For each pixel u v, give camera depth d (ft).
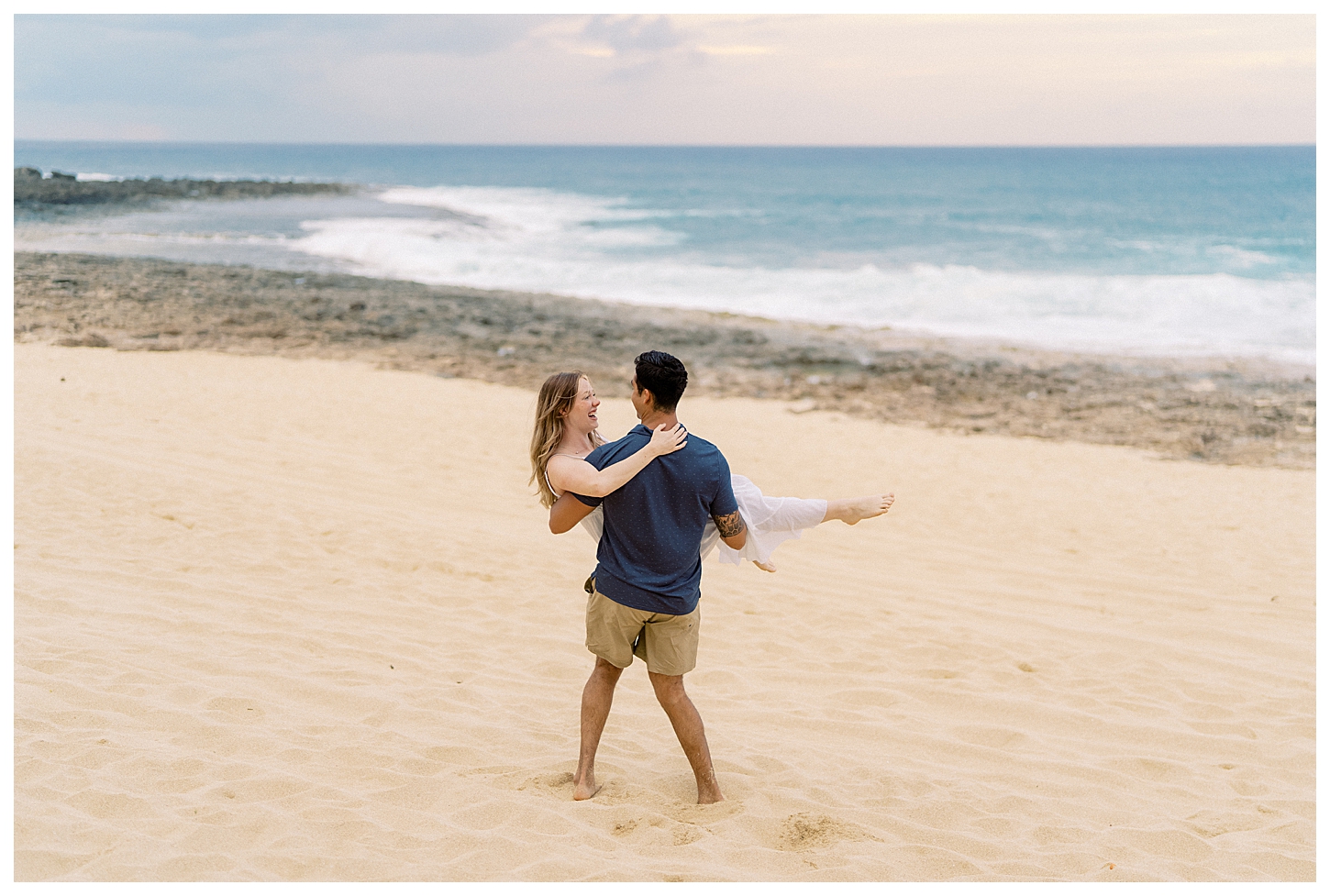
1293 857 11.37
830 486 33.91
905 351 61.31
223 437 34.60
